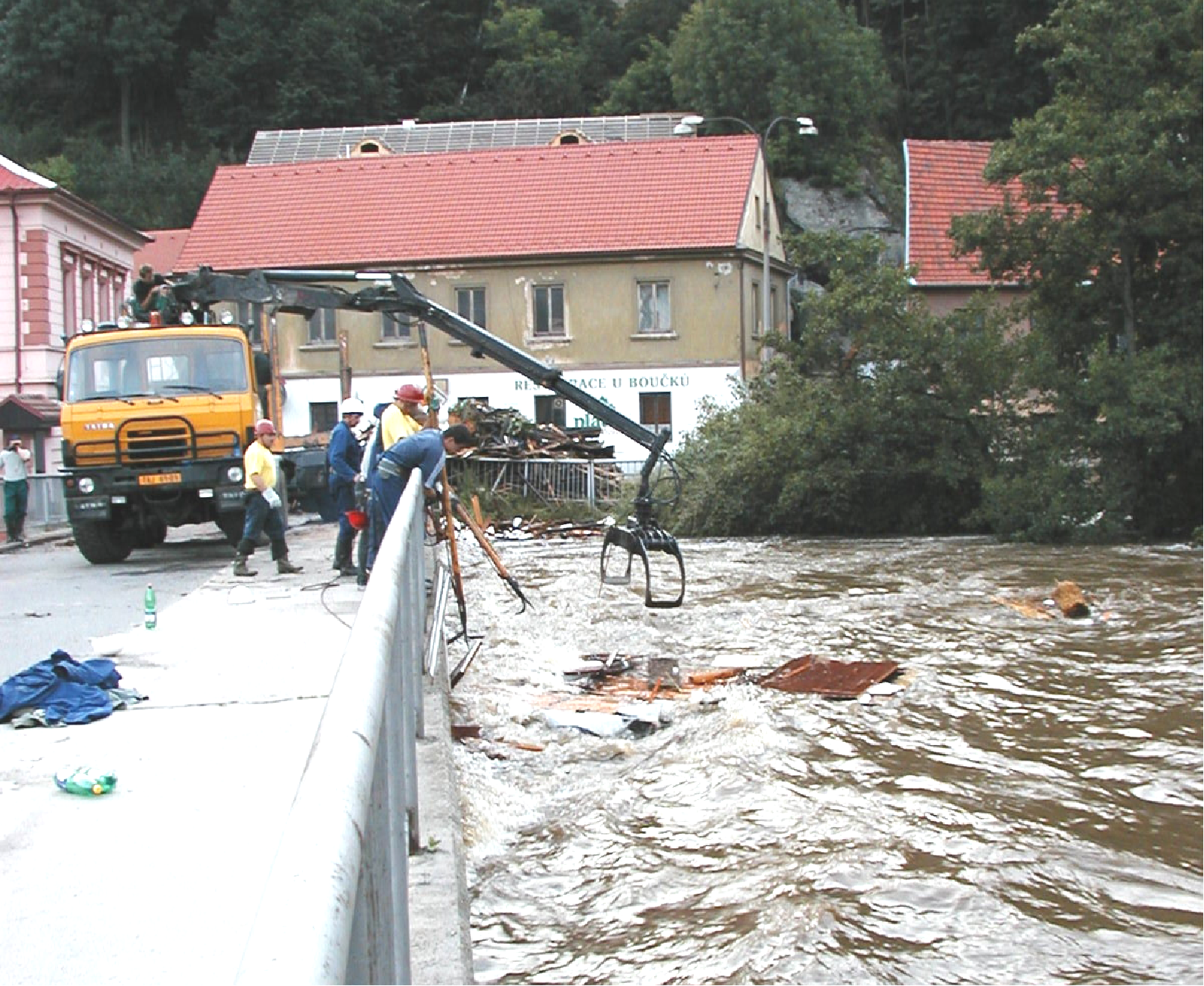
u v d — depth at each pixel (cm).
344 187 4825
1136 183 2939
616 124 6256
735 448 3228
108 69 7619
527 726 1072
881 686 1229
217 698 870
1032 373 2997
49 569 1903
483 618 1616
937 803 874
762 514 3238
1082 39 3092
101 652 1048
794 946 627
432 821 607
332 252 4600
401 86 7794
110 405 1833
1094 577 2173
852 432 3109
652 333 4416
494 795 858
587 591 1970
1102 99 3098
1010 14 6938
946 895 702
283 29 7550
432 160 4872
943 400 3086
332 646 1060
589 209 4572
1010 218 3127
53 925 482
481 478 3597
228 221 4756
